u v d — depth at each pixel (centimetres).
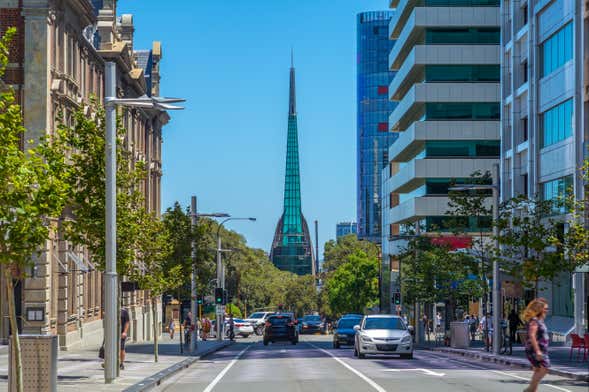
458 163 9538
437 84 9631
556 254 3581
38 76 4566
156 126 8431
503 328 5312
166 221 5153
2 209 1725
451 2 9725
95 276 5969
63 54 4894
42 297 4538
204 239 5406
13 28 1875
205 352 5131
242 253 17700
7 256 1755
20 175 1739
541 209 4866
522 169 7006
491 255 5403
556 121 5953
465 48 9656
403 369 3356
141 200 3312
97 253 3081
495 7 9719
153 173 8362
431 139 9588
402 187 10600
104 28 6362
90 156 3008
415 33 9975
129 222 3117
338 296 15450
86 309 5631
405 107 10306
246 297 17388
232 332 7800
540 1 6262
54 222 4741
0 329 4528
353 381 2750
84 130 3042
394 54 11269
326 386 2580
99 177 3002
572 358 3947
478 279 5362
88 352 4772
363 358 4309
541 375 1942
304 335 11588
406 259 6988
